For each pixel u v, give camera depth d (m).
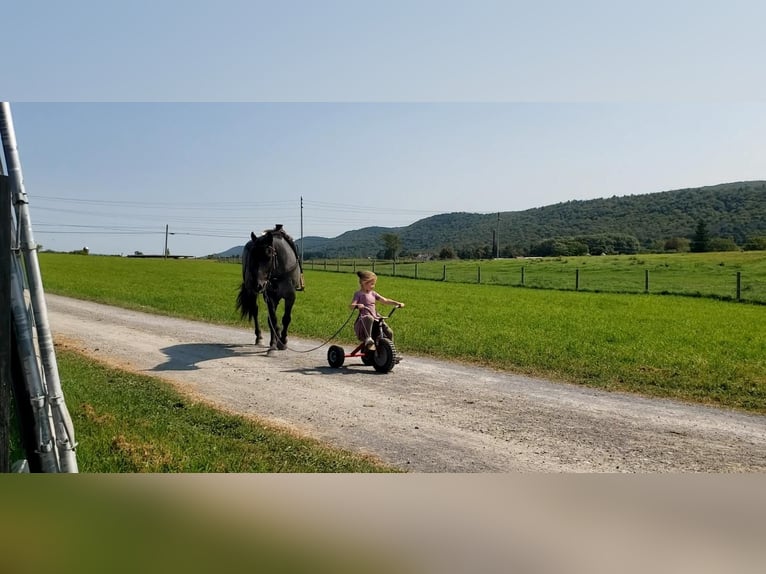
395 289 41.09
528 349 15.55
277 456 6.99
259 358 13.99
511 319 22.91
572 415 9.55
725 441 8.36
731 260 63.25
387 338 12.61
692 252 84.25
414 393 10.73
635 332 19.34
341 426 8.53
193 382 11.20
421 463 7.07
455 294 37.09
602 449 7.86
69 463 5.52
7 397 4.95
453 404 10.02
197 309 25.08
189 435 7.68
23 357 5.32
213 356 14.17
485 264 77.56
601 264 68.00
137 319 21.80
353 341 17.16
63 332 17.89
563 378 12.48
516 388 11.44
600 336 18.20
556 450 7.76
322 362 13.60
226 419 8.50
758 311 27.67
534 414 9.55
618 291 40.06
